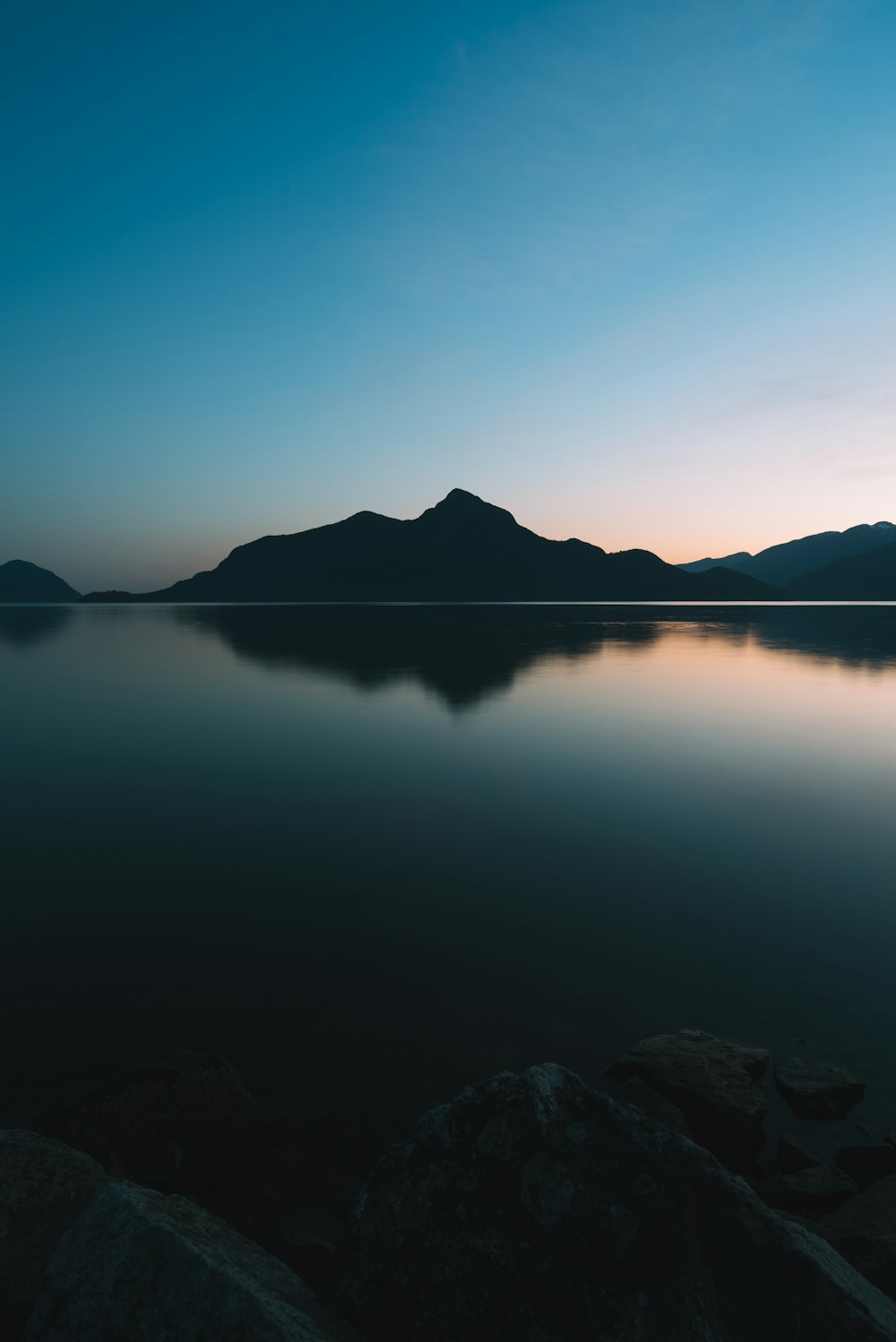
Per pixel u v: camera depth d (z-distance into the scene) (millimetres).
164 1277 2379
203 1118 4770
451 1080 5418
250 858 10195
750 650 49969
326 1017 6273
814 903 8766
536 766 15719
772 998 6629
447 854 10406
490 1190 2828
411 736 18969
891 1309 2715
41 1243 2979
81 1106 4781
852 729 20109
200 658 43656
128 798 13250
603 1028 6133
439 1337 2510
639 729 20078
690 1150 2848
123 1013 6324
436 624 96625
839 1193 4320
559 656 45406
